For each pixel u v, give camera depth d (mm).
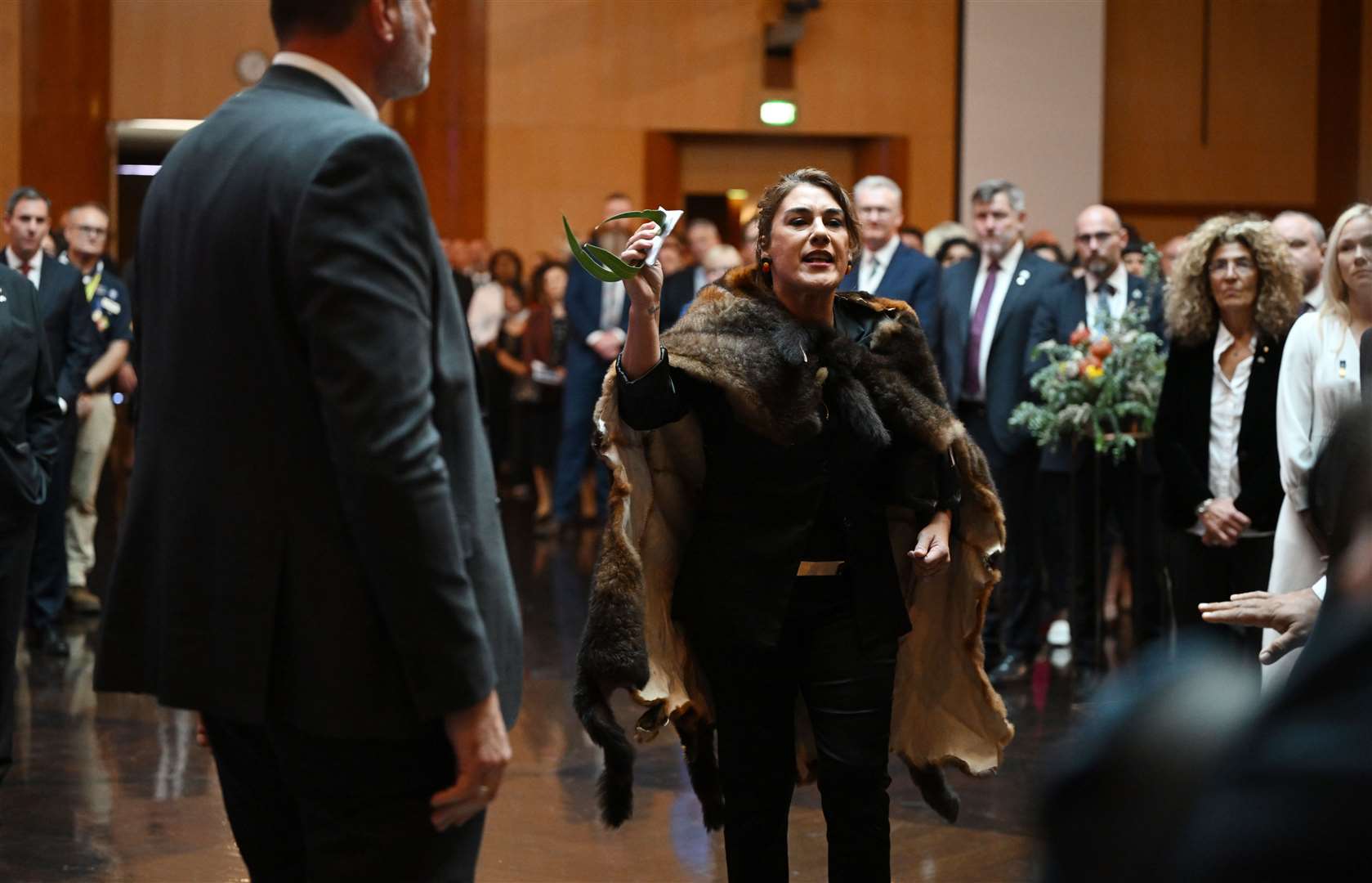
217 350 2023
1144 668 919
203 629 2045
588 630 3002
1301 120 15344
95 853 4047
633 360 2926
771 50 14695
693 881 3908
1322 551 3928
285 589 2004
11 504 4250
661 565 3158
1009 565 6766
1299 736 849
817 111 14836
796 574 3002
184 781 4766
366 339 1892
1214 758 850
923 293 6633
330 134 1966
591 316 10555
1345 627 891
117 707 5770
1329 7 15234
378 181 1942
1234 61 15273
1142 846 843
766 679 3035
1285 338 4547
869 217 6648
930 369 3152
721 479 3049
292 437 1983
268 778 2229
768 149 15188
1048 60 14461
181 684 2053
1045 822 889
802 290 3055
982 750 3305
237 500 2014
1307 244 5980
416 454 1898
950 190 14828
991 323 6926
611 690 3039
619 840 4242
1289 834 823
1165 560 4945
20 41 14250
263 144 2018
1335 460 1023
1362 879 812
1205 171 15297
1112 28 15172
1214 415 4750
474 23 14602
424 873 2088
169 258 2109
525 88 14711
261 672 2006
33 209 6926
